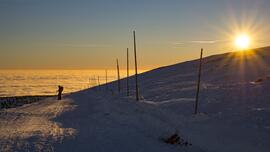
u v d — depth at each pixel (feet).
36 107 198.18
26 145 68.13
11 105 247.50
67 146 67.21
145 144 70.03
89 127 99.66
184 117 98.68
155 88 234.38
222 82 203.41
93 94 283.79
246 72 234.38
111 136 80.07
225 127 78.33
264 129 70.85
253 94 112.78
